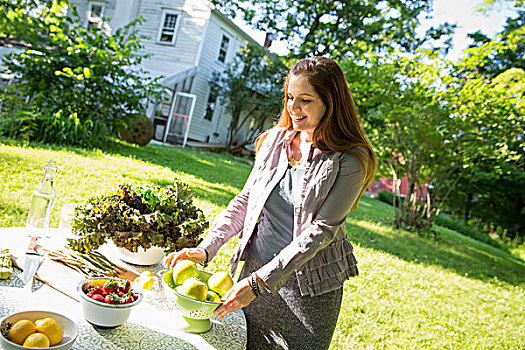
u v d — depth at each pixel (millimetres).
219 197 7809
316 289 1780
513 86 10406
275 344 1844
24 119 9234
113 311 1413
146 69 17344
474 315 5453
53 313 1302
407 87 10508
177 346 1475
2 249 1778
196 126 21109
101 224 1850
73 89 11008
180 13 20016
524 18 19062
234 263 2021
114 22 20656
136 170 8148
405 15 19688
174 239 1956
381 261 6738
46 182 1804
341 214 1735
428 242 10672
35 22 11047
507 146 10375
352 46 18031
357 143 1771
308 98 1709
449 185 16688
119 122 11562
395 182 12078
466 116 10117
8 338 1195
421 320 4656
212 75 21156
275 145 1946
